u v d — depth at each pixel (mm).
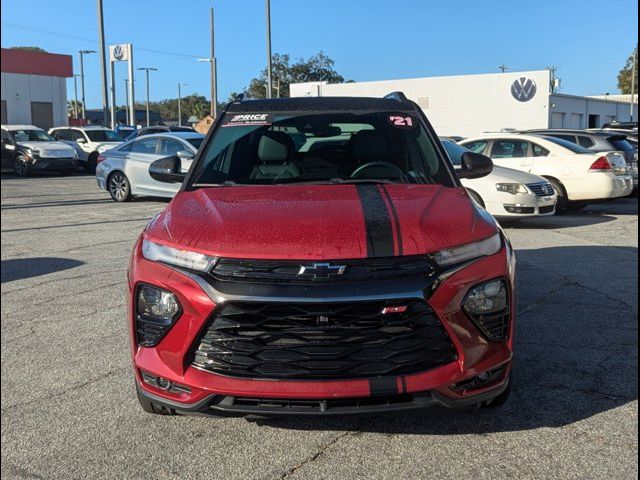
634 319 5121
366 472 2914
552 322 5070
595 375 3971
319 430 3316
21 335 4891
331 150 4211
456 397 2811
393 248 2766
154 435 3303
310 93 42938
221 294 2717
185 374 2812
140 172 13852
